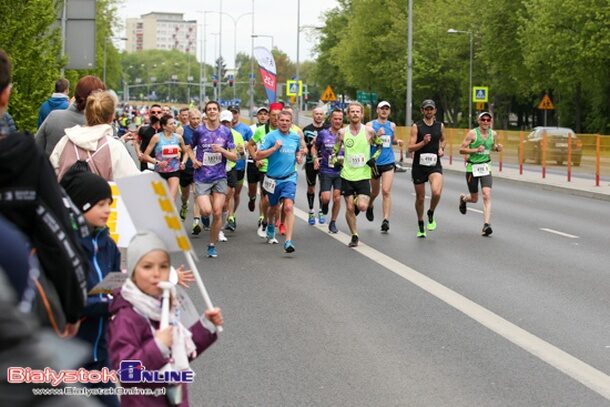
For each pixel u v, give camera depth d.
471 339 10.58
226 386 8.65
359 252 17.59
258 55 54.31
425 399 8.26
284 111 17.45
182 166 19.91
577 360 9.66
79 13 27.48
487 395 8.38
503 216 24.95
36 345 2.56
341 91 143.12
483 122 20.28
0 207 4.00
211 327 5.38
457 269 15.62
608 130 80.31
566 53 66.19
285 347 10.19
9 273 2.84
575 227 22.47
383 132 20.39
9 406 2.52
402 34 101.00
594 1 64.50
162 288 5.14
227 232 20.84
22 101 24.34
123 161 8.12
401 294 13.34
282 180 17.45
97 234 5.84
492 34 80.56
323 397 8.30
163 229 5.25
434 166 19.75
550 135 50.31
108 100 8.13
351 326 11.23
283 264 16.11
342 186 18.16
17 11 25.16
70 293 4.14
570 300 12.97
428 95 104.38
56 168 7.99
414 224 22.50
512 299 13.00
